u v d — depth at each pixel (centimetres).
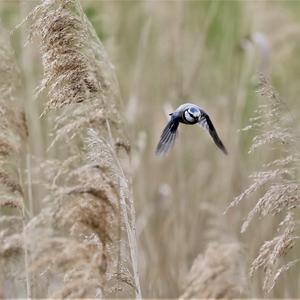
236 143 1525
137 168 1468
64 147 899
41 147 1205
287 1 1930
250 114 1544
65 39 746
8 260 788
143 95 1670
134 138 1480
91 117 758
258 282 1194
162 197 1495
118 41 1734
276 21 1767
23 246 721
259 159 1398
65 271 664
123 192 767
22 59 1316
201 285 1010
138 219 1425
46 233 655
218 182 1516
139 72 1619
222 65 1770
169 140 723
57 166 815
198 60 1669
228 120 1628
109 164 743
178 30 1664
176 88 1630
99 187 693
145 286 1316
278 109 807
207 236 1348
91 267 649
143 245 1405
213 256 1027
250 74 1593
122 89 1664
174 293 1311
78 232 714
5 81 881
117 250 738
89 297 651
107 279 748
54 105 752
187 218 1455
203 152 1627
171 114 732
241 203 1410
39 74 1330
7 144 841
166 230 1423
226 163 1516
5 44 898
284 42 1733
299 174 805
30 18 761
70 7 762
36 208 1103
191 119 722
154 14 1728
